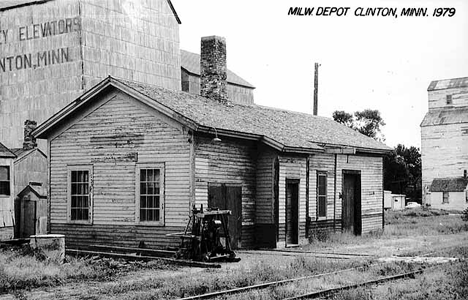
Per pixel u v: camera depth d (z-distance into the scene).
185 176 21.41
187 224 20.66
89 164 23.53
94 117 23.50
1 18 41.78
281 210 24.83
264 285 14.24
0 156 28.00
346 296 12.65
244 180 24.22
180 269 17.75
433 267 17.67
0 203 27.92
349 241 27.28
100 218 23.14
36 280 14.87
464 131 64.44
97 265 17.81
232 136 22.69
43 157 32.59
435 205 64.38
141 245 22.03
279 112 31.38
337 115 86.38
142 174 22.41
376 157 33.97
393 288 13.98
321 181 29.06
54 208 24.27
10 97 41.25
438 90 67.19
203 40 26.98
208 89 26.83
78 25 38.44
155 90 23.67
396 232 32.69
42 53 39.97
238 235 23.75
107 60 39.78
